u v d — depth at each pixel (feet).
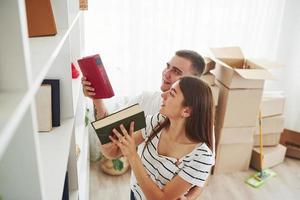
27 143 1.89
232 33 9.32
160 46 8.88
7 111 1.44
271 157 9.20
